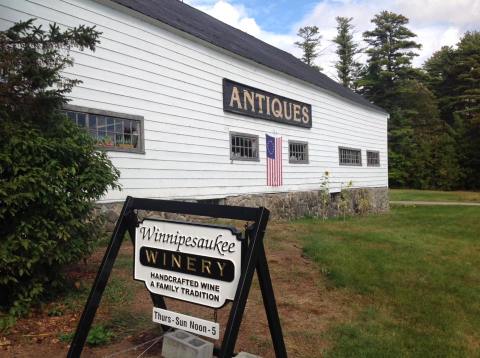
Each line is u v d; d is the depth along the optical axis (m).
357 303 5.21
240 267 2.80
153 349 3.58
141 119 8.80
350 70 50.00
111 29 8.25
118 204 8.25
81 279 5.11
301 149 14.96
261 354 3.66
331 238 9.45
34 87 4.30
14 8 6.82
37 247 3.93
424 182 40.75
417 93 44.09
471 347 4.12
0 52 4.00
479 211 19.86
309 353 3.74
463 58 47.81
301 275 6.22
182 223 3.06
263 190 12.79
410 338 4.21
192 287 3.00
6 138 3.92
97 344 3.63
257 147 12.57
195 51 10.27
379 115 21.17
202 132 10.45
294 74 14.16
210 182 10.66
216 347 3.53
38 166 4.05
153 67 9.12
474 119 38.75
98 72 7.98
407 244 9.23
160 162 9.21
